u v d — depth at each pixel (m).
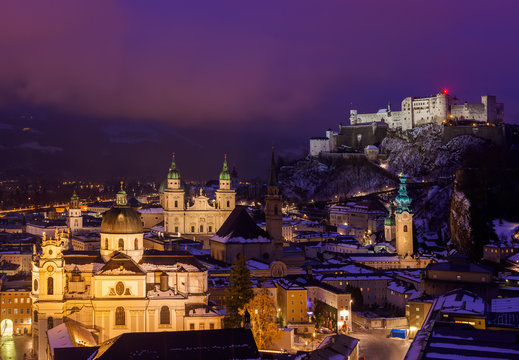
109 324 190.50
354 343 163.88
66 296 194.12
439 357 121.88
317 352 156.75
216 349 136.75
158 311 196.25
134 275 192.38
